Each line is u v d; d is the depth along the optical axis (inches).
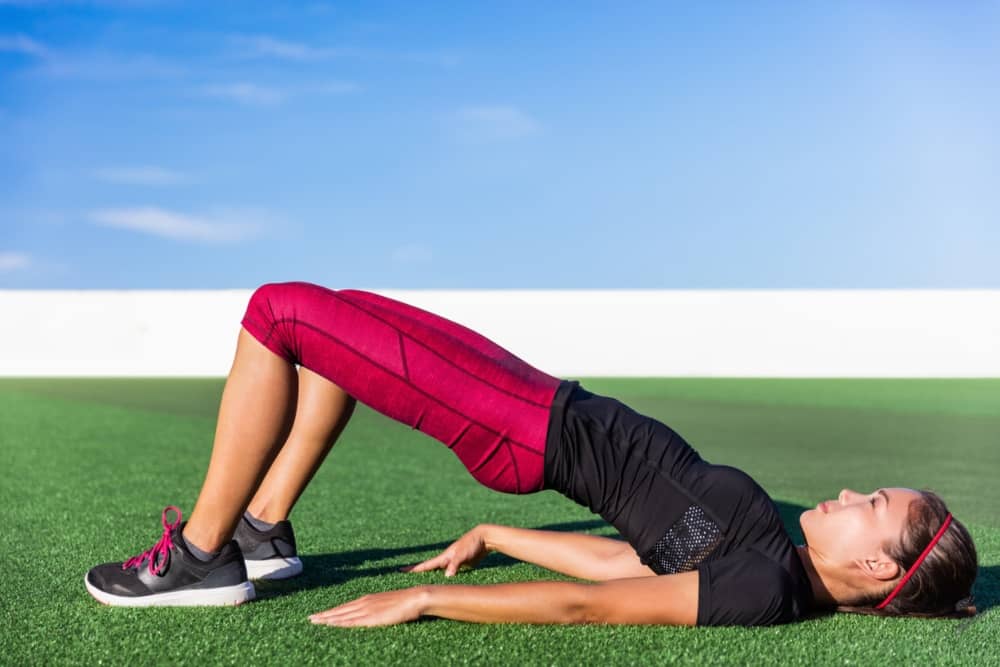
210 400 368.8
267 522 92.9
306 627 74.0
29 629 73.2
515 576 95.6
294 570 93.6
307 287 76.1
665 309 578.6
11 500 145.3
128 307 569.6
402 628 73.8
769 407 348.5
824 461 211.6
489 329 580.7
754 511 76.7
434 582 92.7
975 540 124.0
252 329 75.4
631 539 78.6
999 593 92.4
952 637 75.0
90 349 565.6
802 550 82.6
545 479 77.9
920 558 77.3
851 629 76.4
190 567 79.4
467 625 74.7
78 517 129.3
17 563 98.0
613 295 582.2
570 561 92.3
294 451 92.7
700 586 74.1
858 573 78.6
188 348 571.8
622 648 69.9
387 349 74.4
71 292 567.8
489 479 79.0
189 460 200.5
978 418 311.7
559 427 76.0
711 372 575.8
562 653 68.6
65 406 339.3
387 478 178.9
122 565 81.0
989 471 197.3
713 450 230.4
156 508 138.3
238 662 66.2
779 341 570.6
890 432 271.3
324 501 150.3
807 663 68.0
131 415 307.3
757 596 74.2
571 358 580.4
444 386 74.6
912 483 179.8
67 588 86.5
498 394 75.4
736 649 70.3
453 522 131.5
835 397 395.5
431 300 584.1
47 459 200.7
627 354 579.2
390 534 121.6
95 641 70.4
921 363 560.4
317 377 91.0
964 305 558.6
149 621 75.4
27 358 560.7
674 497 77.0
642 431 78.2
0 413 311.6
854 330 565.9
